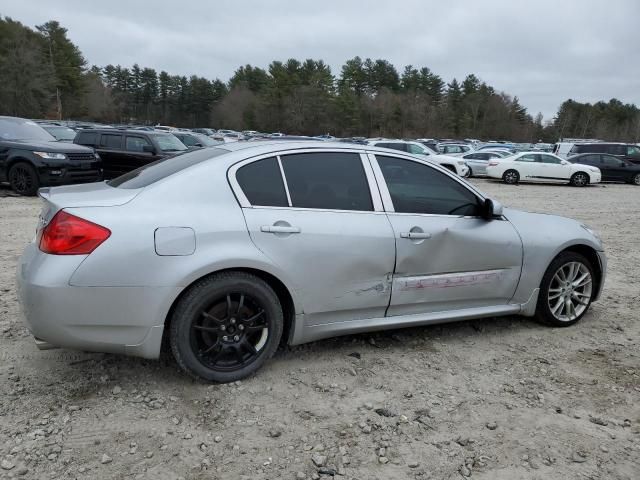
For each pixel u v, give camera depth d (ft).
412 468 8.65
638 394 11.37
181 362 10.50
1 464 8.26
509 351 13.35
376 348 13.14
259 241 10.77
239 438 9.25
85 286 9.61
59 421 9.48
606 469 8.82
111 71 372.79
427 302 12.91
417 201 12.87
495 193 59.88
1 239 23.38
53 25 272.10
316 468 8.54
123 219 9.93
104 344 10.00
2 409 9.77
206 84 374.63
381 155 12.71
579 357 13.17
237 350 10.94
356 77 335.26
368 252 11.83
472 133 335.47
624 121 372.17
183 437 9.20
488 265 13.50
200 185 10.72
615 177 79.51
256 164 11.34
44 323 9.65
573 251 15.21
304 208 11.48
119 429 9.34
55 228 9.80
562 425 10.07
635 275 21.86
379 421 9.93
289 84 303.89
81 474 8.15
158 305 10.03
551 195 59.00
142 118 376.89
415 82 343.87
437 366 12.32
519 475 8.59
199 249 10.27
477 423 10.02
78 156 38.75
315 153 12.00
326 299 11.62
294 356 12.44
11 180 37.37
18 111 227.40
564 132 385.70
